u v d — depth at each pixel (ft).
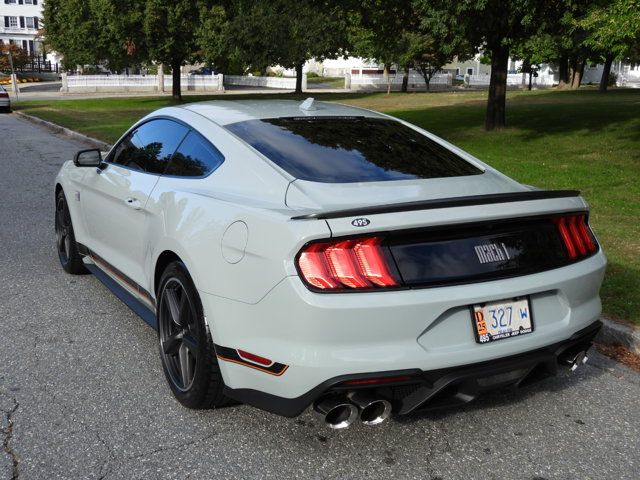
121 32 111.65
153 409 11.23
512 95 112.16
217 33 106.83
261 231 9.31
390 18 56.54
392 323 8.80
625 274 17.88
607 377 13.03
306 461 9.80
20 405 11.28
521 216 9.70
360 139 12.20
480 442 10.47
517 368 9.73
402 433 10.66
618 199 28.63
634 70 220.64
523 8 43.57
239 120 12.41
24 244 22.00
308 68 239.30
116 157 15.29
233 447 10.12
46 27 143.84
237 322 9.57
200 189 11.37
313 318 8.63
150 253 12.20
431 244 9.24
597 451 10.32
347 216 8.77
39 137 60.54
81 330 14.75
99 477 9.27
